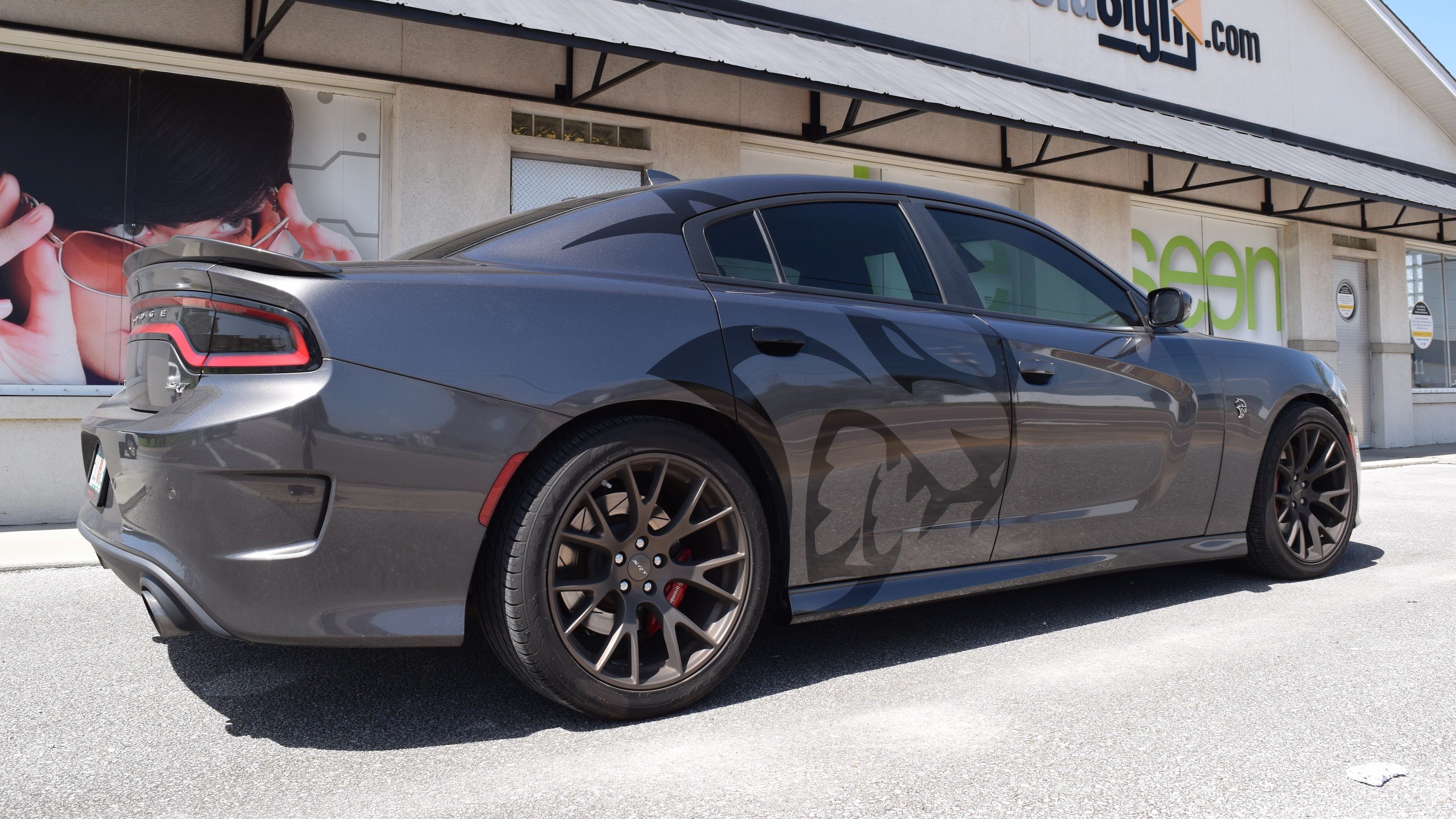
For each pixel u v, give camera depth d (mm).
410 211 5941
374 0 4375
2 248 5055
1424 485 7344
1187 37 10312
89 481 2229
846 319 2309
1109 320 2934
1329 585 3332
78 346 5215
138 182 5340
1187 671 2328
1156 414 2863
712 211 2307
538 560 1837
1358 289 12188
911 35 8102
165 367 1823
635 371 1951
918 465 2359
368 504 1717
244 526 1675
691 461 2006
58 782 1688
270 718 2016
